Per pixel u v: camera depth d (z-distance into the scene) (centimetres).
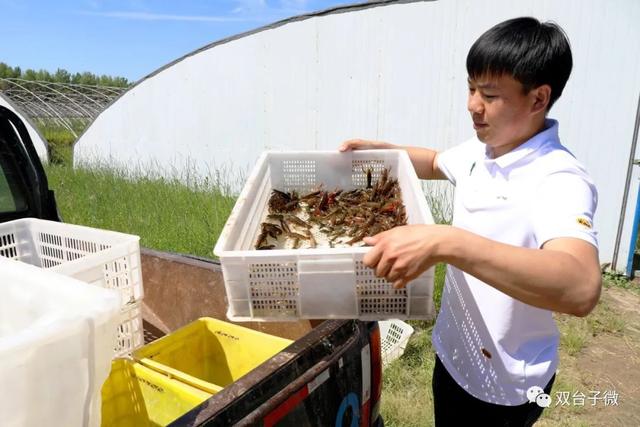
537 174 147
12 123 229
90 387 97
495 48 139
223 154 1020
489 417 181
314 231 235
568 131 579
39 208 243
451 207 655
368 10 736
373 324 177
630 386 358
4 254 209
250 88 933
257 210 219
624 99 534
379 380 180
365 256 123
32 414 88
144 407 158
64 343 90
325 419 147
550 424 314
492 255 112
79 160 1319
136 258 177
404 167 232
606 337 430
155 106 1115
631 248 551
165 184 980
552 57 137
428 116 708
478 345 175
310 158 258
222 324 190
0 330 118
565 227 125
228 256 138
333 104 816
